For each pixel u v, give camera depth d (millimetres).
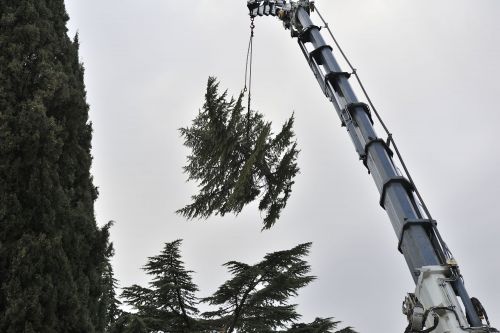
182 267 10883
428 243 4500
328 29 7078
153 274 10984
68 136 7066
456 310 4012
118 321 9453
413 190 5031
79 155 7312
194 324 11148
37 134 6168
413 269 4512
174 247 10789
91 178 7645
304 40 7379
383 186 5062
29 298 5164
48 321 5246
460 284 4219
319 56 6906
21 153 6109
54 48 7895
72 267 6039
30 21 7582
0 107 6340
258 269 9758
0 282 5242
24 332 4949
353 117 5879
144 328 9242
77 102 7414
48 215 5914
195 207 9711
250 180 8766
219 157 8984
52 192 6180
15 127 6211
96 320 6277
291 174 8859
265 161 8953
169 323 10914
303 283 10188
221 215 9344
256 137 9172
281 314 11023
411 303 4410
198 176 9695
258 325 11234
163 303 10953
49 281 5395
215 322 11453
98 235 6660
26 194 5898
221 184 9344
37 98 6555
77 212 6527
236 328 11406
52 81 6918
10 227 5562
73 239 6227
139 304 10828
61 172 6695
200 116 9625
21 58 7039
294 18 7836
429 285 4180
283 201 9023
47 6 8648
